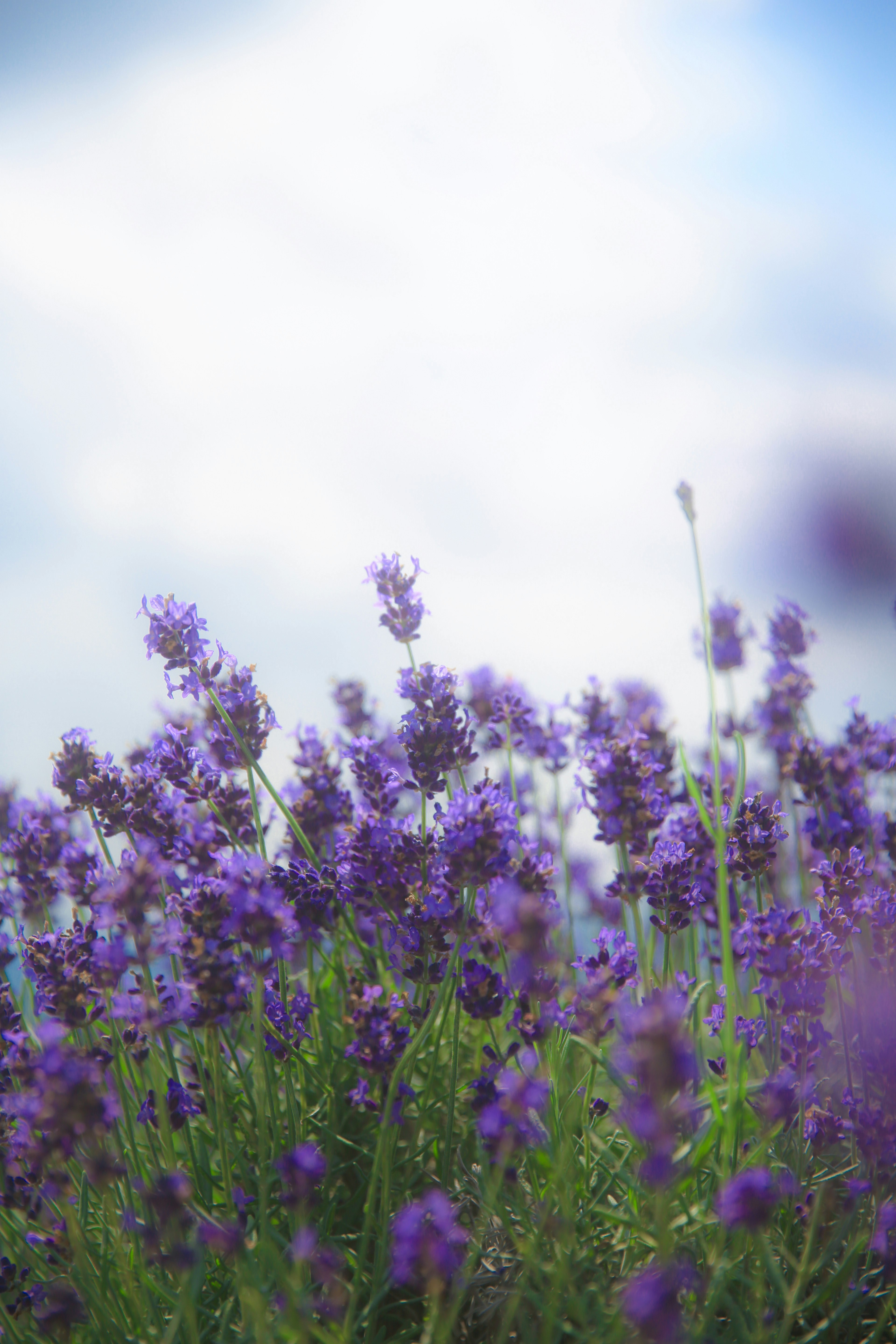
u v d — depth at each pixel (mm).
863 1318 551
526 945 511
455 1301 506
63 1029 520
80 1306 526
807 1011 556
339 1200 594
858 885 562
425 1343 512
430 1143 591
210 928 538
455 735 587
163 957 568
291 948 582
